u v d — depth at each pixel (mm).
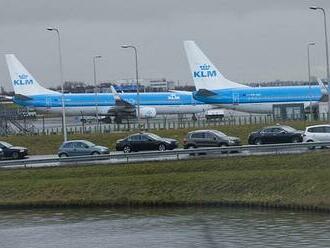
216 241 80062
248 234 83250
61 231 92000
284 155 129125
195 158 132625
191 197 112000
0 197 120188
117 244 81438
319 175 109438
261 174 114188
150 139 161125
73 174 128875
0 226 97750
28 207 116625
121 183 119375
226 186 112750
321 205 98812
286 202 103250
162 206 111875
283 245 76312
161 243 80688
